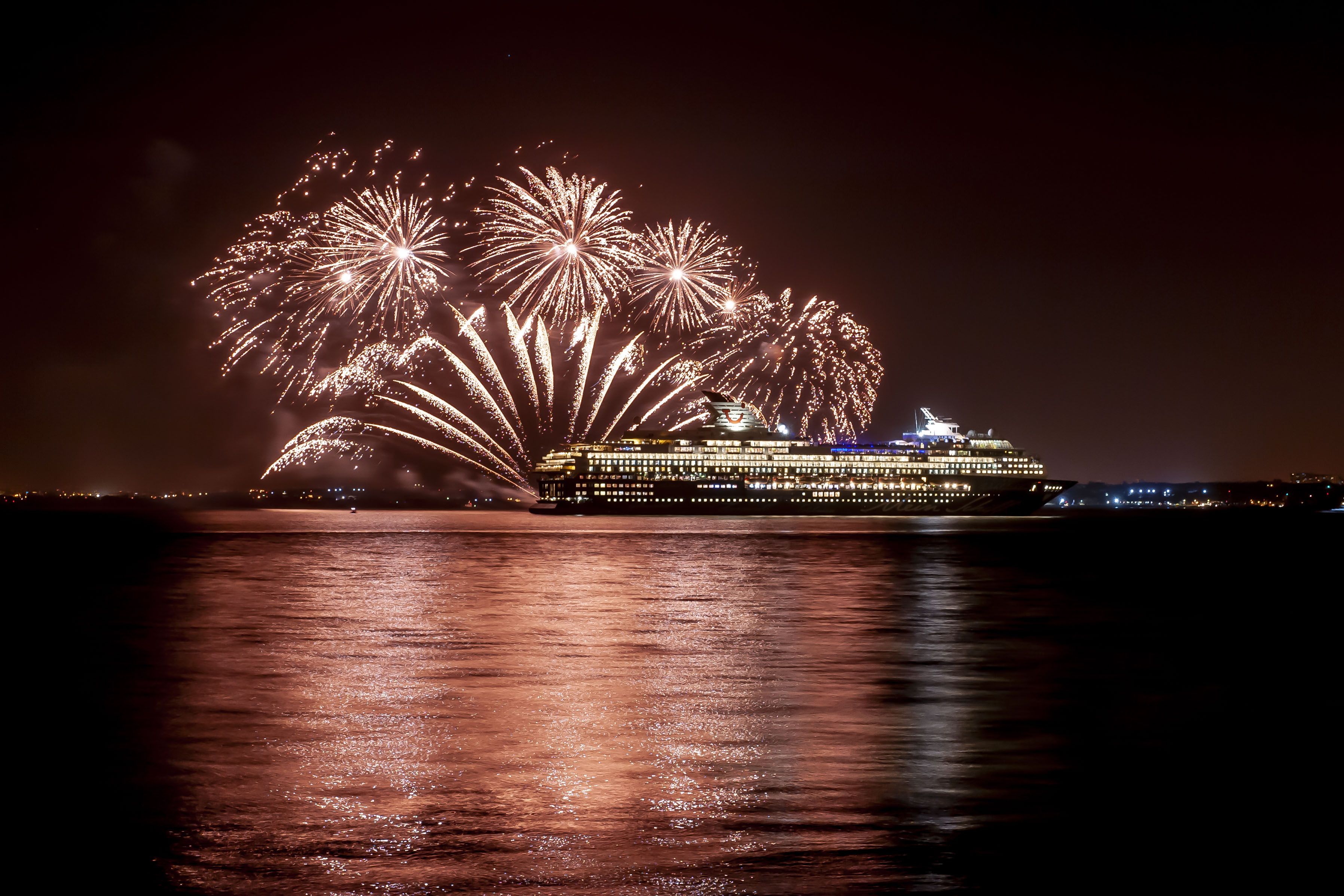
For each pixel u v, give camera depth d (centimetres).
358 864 1748
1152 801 2120
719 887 1648
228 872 1719
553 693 3259
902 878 1691
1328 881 1705
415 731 2714
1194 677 3706
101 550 12194
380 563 9806
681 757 2441
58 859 1781
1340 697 3319
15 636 4656
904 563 9869
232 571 8688
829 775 2292
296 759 2422
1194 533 19112
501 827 1930
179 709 3017
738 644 4422
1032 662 4016
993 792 2170
